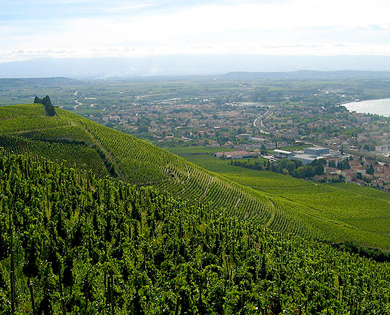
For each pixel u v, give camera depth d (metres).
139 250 78.88
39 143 161.88
